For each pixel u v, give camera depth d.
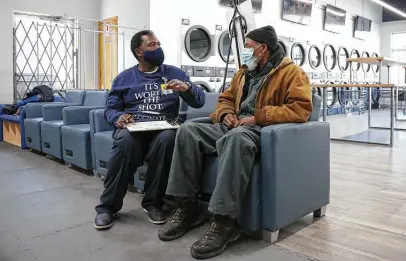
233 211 1.53
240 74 2.01
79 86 6.15
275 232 1.63
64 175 2.97
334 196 2.35
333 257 1.48
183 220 1.72
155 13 4.98
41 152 4.00
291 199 1.68
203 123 1.96
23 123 4.19
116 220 1.92
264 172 1.60
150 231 1.77
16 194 2.41
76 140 3.04
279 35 6.95
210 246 1.48
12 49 5.30
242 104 1.90
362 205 2.16
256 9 6.29
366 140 4.77
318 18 8.13
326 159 1.96
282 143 1.60
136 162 1.92
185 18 5.29
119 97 2.18
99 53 6.36
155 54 2.08
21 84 5.59
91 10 6.18
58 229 1.79
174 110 2.22
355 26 9.62
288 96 1.74
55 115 3.82
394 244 1.61
